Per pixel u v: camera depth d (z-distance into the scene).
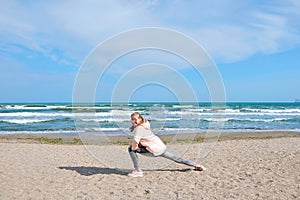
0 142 14.91
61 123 27.47
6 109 43.72
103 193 5.81
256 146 12.92
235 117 38.00
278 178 6.79
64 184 6.46
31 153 10.88
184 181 6.64
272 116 39.91
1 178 6.91
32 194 5.73
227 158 9.41
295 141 15.42
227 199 5.38
